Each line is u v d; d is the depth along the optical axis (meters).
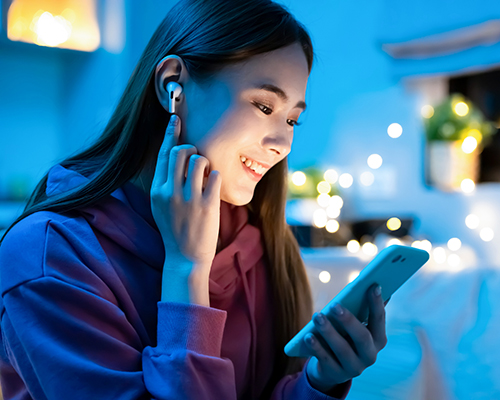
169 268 0.70
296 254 0.99
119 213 0.75
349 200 2.80
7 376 0.73
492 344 1.43
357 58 2.80
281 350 0.90
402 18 2.57
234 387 0.68
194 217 0.69
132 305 0.71
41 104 2.93
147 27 2.55
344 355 0.66
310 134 2.96
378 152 2.75
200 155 0.73
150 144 0.79
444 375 1.40
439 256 1.87
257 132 0.72
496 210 2.36
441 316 1.51
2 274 0.67
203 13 0.76
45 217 0.71
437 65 2.52
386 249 0.63
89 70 2.76
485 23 2.29
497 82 2.53
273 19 0.73
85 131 2.73
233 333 0.80
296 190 2.42
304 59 0.76
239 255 0.85
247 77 0.71
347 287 0.65
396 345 1.35
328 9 2.86
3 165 2.84
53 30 2.59
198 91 0.73
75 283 0.66
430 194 2.60
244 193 0.75
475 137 2.45
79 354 0.63
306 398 0.76
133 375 0.63
